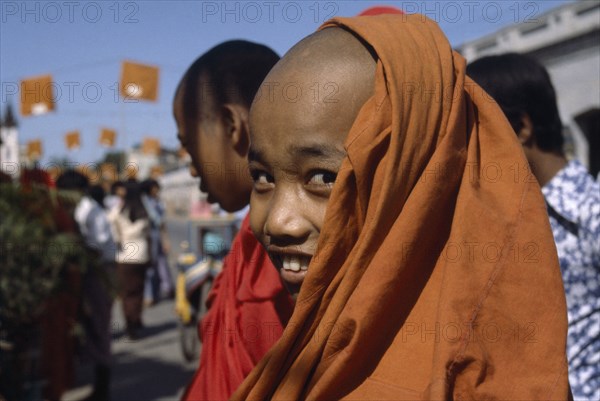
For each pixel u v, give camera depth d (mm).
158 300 10305
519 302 800
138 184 7609
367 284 807
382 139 825
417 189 830
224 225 6059
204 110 1459
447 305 781
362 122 830
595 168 10344
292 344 883
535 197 858
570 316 1723
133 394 5215
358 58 871
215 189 1490
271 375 873
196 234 6301
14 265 3719
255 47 1502
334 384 814
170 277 10125
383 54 839
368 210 832
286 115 855
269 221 865
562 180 1779
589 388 1690
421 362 806
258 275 1314
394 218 839
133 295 7172
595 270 1716
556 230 1742
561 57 10492
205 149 1470
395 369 813
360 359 818
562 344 791
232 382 1271
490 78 1851
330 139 844
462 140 875
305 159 849
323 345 840
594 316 1709
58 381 4219
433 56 888
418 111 845
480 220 822
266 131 874
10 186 3803
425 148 851
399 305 836
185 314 6289
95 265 4324
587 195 1729
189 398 1396
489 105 917
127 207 7285
